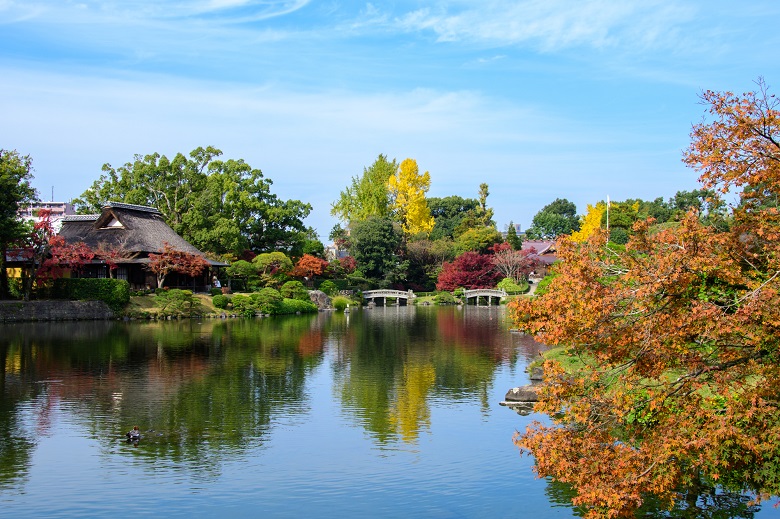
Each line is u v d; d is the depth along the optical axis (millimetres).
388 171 103688
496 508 14188
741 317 10727
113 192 77375
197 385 26047
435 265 99688
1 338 39500
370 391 25266
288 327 49938
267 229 82938
